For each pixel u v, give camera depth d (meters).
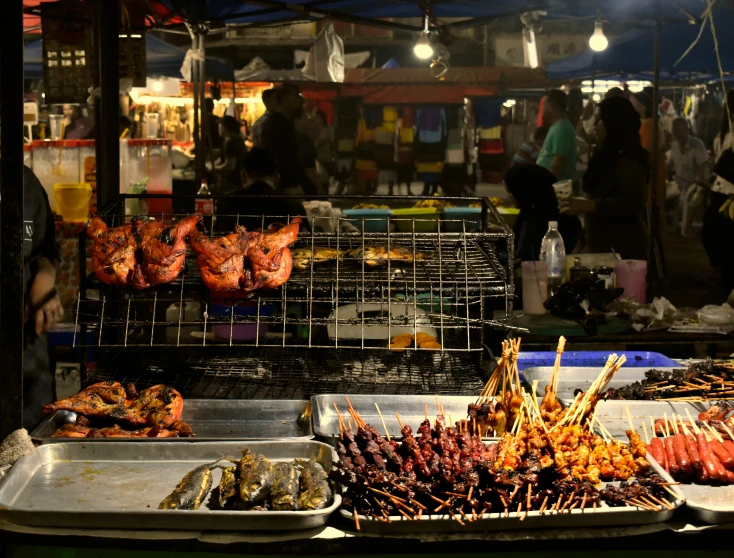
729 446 3.09
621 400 3.77
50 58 6.34
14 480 2.90
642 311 5.40
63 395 6.88
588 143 14.72
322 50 11.73
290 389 4.03
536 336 5.18
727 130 8.91
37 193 4.93
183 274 3.75
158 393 3.65
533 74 15.10
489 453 2.83
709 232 9.48
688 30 9.81
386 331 4.36
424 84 15.23
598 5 7.91
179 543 2.55
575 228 7.12
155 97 14.52
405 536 2.57
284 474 2.81
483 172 17.61
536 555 2.61
